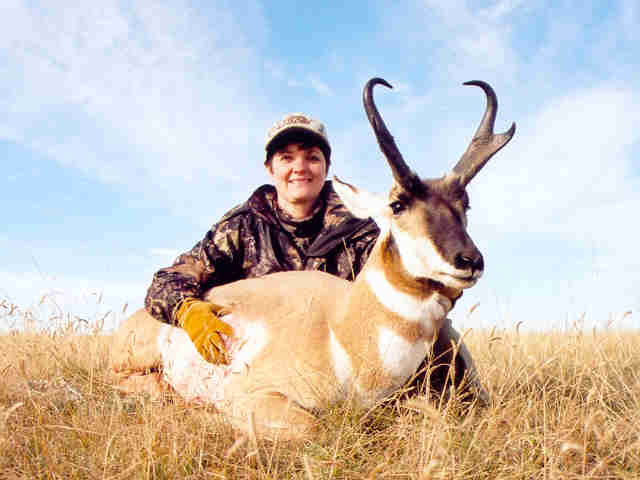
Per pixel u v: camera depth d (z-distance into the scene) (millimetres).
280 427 1002
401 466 869
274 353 1128
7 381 1267
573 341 1577
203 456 907
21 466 859
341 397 1080
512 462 915
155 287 1293
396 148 1096
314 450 919
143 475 809
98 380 1365
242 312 1217
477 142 1188
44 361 1499
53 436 958
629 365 1616
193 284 1306
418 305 1061
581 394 1294
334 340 1102
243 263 1546
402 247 1062
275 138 1495
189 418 1045
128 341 1423
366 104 1104
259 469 829
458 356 1249
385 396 1089
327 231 1517
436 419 859
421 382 1237
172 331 1339
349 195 1199
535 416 1067
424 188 1096
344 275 1527
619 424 1050
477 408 1136
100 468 852
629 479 850
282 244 1557
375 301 1075
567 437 929
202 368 1240
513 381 1214
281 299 1229
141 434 938
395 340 1060
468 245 1012
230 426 1040
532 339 1922
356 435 963
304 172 1507
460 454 899
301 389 1085
